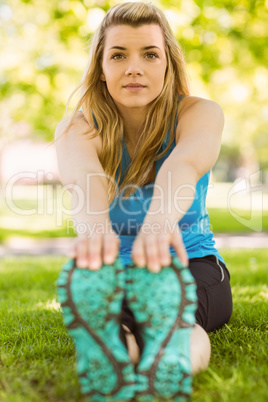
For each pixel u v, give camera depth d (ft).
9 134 42.04
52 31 31.01
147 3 6.95
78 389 5.19
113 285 4.65
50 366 6.06
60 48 31.65
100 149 7.14
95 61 7.11
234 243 31.68
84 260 4.69
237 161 131.64
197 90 29.07
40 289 14.44
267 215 53.06
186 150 6.10
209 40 28.27
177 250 5.13
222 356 6.47
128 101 6.63
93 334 4.62
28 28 32.81
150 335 4.79
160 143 7.11
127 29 6.53
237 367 5.79
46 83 32.09
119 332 5.03
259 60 28.96
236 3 26.40
